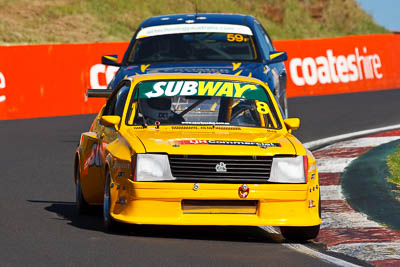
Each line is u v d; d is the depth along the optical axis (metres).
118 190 28.08
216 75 32.97
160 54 47.06
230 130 30.47
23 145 54.44
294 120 31.45
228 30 48.53
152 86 31.97
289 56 86.06
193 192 27.28
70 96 74.19
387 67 95.75
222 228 31.38
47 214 33.03
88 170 32.44
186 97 31.62
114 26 127.00
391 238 29.12
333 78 89.69
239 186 27.39
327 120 65.94
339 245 28.45
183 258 25.44
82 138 34.50
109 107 34.12
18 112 70.88
